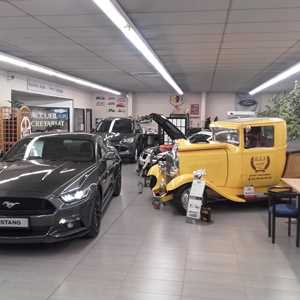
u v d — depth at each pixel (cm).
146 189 805
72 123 1800
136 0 517
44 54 934
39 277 361
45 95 1499
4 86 1173
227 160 610
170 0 517
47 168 484
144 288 339
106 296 323
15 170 477
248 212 614
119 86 1798
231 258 412
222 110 2158
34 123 1596
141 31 691
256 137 614
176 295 325
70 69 1209
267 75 1340
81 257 412
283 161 626
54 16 594
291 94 819
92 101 2166
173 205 655
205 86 1800
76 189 433
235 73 1299
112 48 858
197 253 427
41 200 407
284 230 515
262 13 574
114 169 681
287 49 858
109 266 388
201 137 948
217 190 588
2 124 1048
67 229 419
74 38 754
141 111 2198
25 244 450
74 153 555
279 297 323
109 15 559
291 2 522
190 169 604
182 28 668
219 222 555
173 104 2172
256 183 623
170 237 484
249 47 838
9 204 405
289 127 771
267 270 380
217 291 334
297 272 376
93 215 462
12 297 321
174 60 1027
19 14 583
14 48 855
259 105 2119
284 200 492
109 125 1340
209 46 828
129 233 500
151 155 863
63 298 320
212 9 556
